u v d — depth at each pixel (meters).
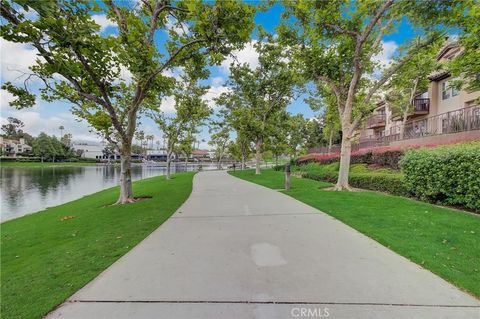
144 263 3.93
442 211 6.63
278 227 5.68
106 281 3.40
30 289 3.33
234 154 43.72
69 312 2.75
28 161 74.94
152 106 17.58
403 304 2.72
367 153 18.30
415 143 15.69
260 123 23.53
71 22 7.10
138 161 97.12
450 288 3.03
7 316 2.75
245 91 23.50
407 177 9.06
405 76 14.30
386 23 10.94
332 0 9.96
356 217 6.35
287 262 3.81
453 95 20.06
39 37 6.95
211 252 4.27
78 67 8.14
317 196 9.50
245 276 3.39
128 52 7.89
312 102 26.75
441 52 18.66
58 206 13.48
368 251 4.22
